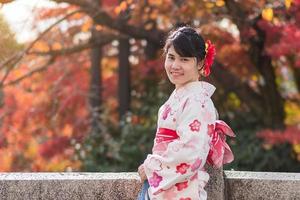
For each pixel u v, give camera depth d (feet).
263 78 27.68
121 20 26.43
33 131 29.89
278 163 26.86
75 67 31.96
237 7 23.48
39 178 12.41
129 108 32.55
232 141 28.27
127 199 12.34
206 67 10.70
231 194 12.34
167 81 31.07
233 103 31.63
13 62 24.43
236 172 12.77
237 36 27.07
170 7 24.36
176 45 10.30
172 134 10.37
